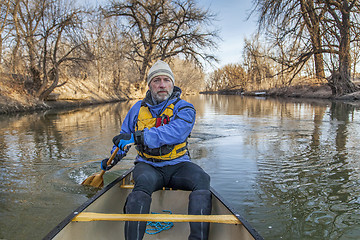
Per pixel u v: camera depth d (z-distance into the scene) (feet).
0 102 45.85
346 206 9.94
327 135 22.44
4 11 47.75
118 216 5.95
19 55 50.78
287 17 54.60
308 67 75.05
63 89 69.77
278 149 18.17
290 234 8.23
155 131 7.25
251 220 9.07
